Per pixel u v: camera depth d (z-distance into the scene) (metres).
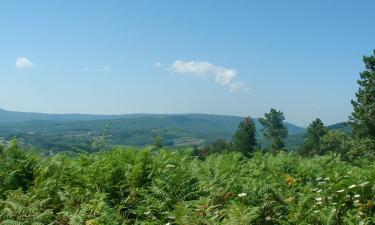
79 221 8.48
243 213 8.08
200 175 10.44
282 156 14.32
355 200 9.64
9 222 8.33
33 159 12.27
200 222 8.36
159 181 9.78
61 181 10.77
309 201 9.44
